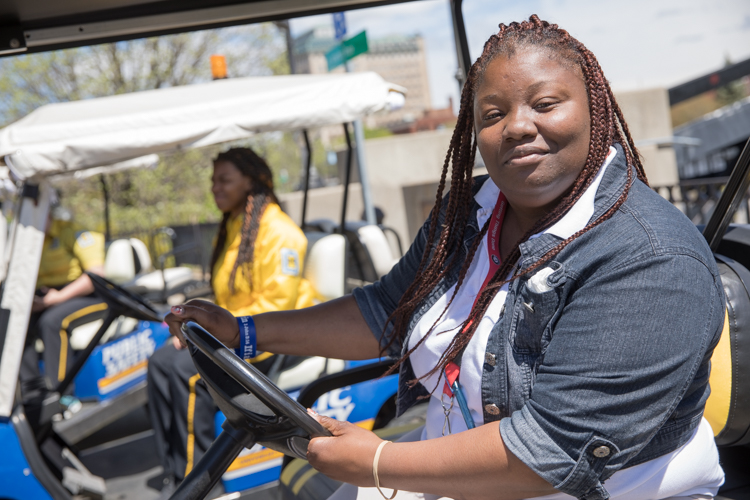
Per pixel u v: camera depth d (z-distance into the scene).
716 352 1.36
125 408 3.60
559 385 0.90
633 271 0.89
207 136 2.46
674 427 0.99
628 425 0.87
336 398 2.69
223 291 2.78
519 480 0.91
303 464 1.71
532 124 0.95
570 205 0.98
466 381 1.09
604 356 0.88
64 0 1.52
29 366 3.59
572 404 0.88
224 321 1.32
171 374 2.67
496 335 1.03
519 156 0.96
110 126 2.34
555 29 1.02
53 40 1.69
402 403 1.29
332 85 2.69
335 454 1.04
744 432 1.38
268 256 2.63
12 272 2.29
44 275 3.90
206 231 7.95
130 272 4.48
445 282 1.18
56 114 2.60
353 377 1.85
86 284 3.75
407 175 9.87
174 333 1.33
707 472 1.06
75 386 3.53
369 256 3.37
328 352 1.38
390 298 1.37
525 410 0.93
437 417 1.22
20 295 2.31
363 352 1.38
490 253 1.13
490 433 0.93
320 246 3.02
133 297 2.90
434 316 1.17
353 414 2.73
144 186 10.88
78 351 3.57
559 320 0.95
